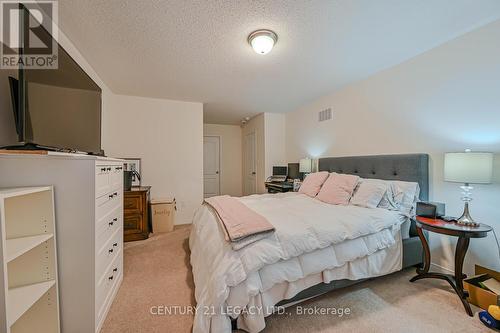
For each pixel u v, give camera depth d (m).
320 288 1.56
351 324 1.41
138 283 1.91
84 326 1.28
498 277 1.69
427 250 1.88
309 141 4.04
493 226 1.77
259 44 1.90
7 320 0.88
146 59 2.33
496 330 1.35
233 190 6.29
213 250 1.44
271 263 1.32
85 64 2.33
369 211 1.95
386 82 2.61
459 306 1.58
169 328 1.38
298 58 2.33
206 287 1.32
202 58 2.31
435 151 2.16
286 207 2.13
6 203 1.14
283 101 3.92
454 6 1.56
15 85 1.21
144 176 3.66
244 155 6.09
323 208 2.08
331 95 3.49
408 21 1.73
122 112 3.51
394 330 1.36
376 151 2.75
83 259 1.28
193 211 3.96
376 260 1.78
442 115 2.09
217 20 1.70
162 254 2.54
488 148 1.80
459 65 1.96
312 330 1.35
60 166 1.24
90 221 1.29
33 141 1.20
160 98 3.71
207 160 6.06
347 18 1.68
